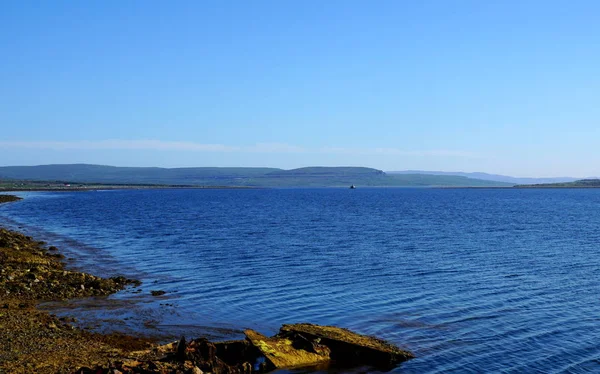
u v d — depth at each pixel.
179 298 29.58
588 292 31.47
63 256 45.16
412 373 18.98
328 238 59.78
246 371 18.62
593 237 62.38
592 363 19.98
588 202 172.12
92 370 17.19
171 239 58.50
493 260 43.66
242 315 26.08
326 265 40.56
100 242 56.16
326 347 20.47
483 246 53.19
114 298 29.48
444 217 97.38
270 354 19.62
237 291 31.33
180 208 126.94
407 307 27.72
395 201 181.88
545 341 22.31
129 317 25.52
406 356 20.14
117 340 21.86
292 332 21.58
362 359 20.00
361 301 28.92
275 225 77.44
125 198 193.88
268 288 32.12
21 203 147.00
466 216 100.50
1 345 20.14
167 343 21.59
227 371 18.31
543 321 25.22
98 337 22.12
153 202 162.25
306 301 28.84
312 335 21.17
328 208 130.00
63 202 155.50
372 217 96.38
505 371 19.23
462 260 43.56
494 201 182.75
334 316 25.92
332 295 30.30
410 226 76.94
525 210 123.00
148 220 87.12
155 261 42.81
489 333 23.33
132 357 19.08
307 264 41.03
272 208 128.88
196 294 30.56
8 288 29.77
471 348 21.42
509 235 64.56
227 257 44.66
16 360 18.61
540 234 65.94
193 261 42.66
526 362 20.06
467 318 25.64
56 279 32.94
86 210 116.44
